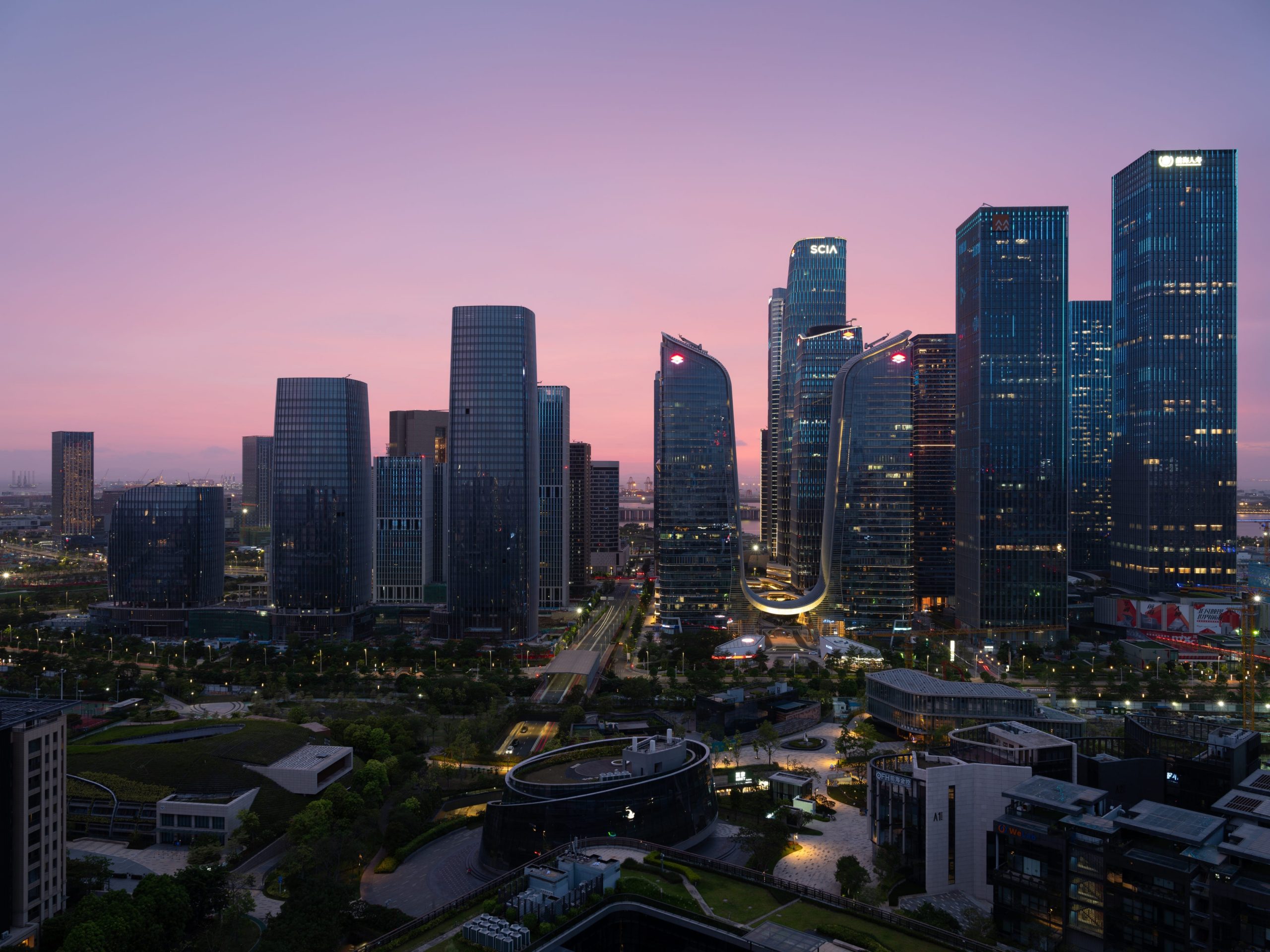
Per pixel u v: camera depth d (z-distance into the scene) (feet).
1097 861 536.42
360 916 549.13
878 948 472.44
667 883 562.25
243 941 530.68
